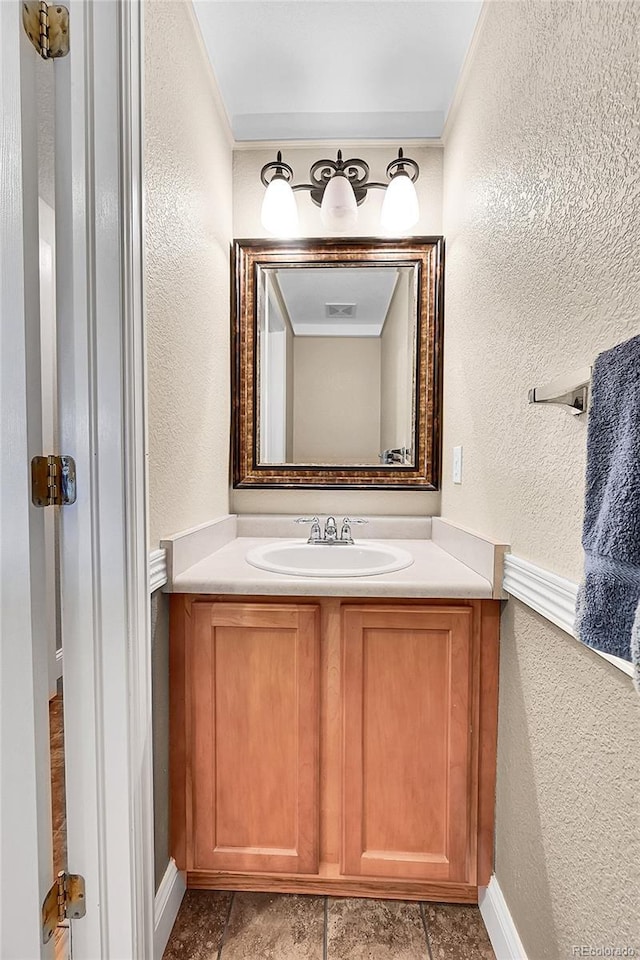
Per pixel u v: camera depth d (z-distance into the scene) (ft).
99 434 3.05
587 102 2.52
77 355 3.02
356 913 4.05
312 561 5.34
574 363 2.68
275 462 6.15
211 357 5.21
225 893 4.24
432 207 6.00
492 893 3.85
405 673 3.99
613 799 2.30
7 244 2.85
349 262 6.01
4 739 2.95
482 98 4.36
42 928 2.95
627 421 1.82
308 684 3.98
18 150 2.81
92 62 2.95
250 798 4.05
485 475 4.28
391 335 6.06
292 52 4.87
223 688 4.04
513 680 3.61
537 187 3.17
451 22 4.53
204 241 4.91
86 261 2.99
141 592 3.23
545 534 3.07
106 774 3.12
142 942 3.20
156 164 3.62
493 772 3.95
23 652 2.94
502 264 3.85
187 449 4.44
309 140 5.97
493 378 4.08
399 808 4.02
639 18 2.07
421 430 6.02
